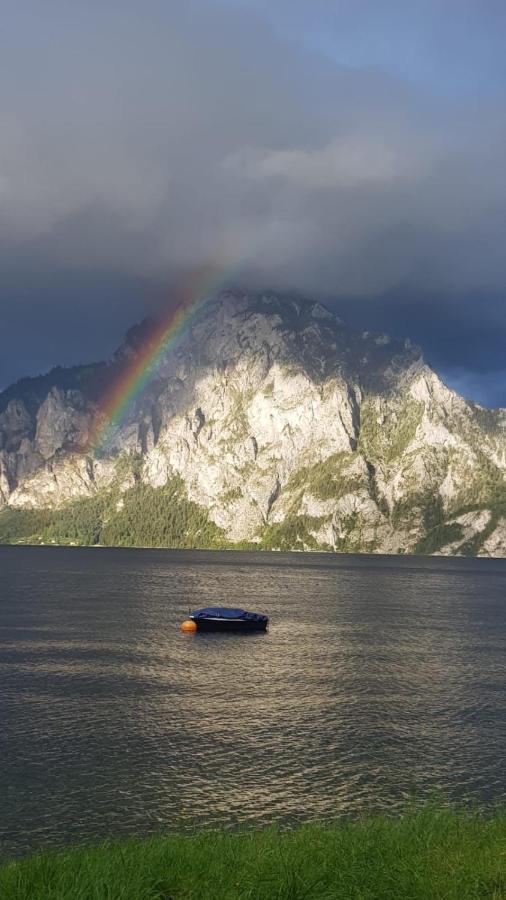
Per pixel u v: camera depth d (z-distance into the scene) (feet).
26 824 154.30
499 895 59.52
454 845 73.00
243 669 329.52
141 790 174.29
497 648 400.26
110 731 222.89
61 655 352.49
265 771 188.55
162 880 63.05
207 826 154.20
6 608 549.13
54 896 58.65
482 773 188.85
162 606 584.81
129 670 320.70
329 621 515.91
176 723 233.14
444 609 610.24
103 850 76.48
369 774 187.11
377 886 62.39
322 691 284.82
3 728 224.12
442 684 301.02
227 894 60.44
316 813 161.48
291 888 62.08
